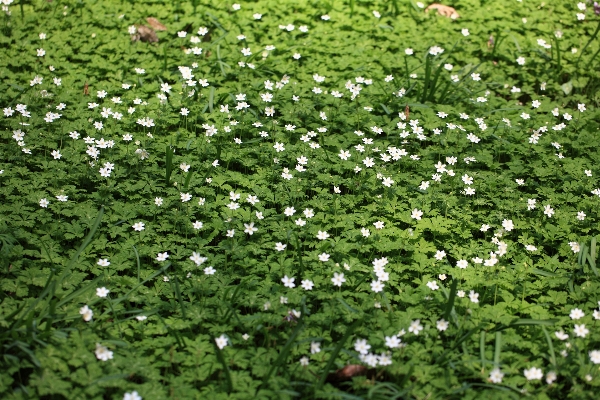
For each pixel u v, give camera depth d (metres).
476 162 2.10
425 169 2.05
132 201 1.90
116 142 2.05
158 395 1.47
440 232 1.85
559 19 2.64
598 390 1.55
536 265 1.81
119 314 1.64
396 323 1.63
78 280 1.68
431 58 2.42
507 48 2.50
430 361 1.57
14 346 1.52
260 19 2.53
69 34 2.42
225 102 2.22
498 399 1.50
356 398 1.47
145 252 1.76
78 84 2.23
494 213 1.93
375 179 2.00
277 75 2.34
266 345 1.60
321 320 1.63
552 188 2.01
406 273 1.79
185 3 2.56
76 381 1.47
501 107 2.29
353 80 2.33
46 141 2.01
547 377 1.50
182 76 2.29
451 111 2.23
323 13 2.57
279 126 2.16
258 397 1.48
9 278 1.69
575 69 2.44
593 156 2.11
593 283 1.74
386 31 2.51
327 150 2.11
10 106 2.10
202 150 2.05
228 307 1.62
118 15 2.50
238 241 1.81
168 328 1.58
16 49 2.34
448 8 2.63
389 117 2.24
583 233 1.91
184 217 1.85
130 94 2.21
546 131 2.20
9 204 1.84
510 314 1.69
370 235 1.84
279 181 1.99
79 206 1.85
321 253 1.76
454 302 1.68
